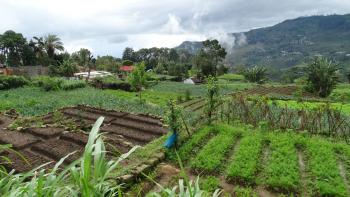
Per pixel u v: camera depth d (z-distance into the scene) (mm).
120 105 26594
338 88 59469
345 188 8797
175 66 84812
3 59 84938
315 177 9594
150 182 9227
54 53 81250
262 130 14961
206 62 82625
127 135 15055
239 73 100938
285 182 8984
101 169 3127
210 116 16438
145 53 135875
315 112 16500
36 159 10820
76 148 12242
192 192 3611
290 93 46594
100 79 47281
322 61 46812
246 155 11086
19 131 15203
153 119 19328
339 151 12344
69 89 39656
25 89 37562
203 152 11562
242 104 18516
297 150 12492
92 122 18625
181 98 34312
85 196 2840
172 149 12039
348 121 19844
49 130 15031
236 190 8766
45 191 2939
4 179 3176
